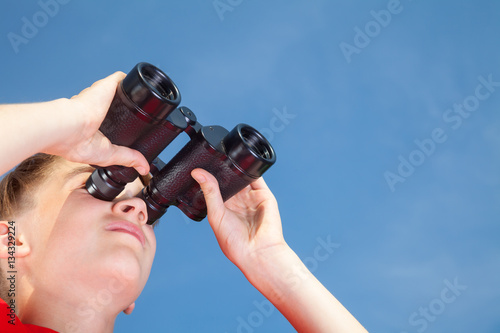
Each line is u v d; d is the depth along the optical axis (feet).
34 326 3.66
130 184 4.73
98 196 4.16
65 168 4.31
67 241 3.91
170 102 3.64
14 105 2.96
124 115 3.65
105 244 3.94
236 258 4.66
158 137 3.85
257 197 5.06
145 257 4.24
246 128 4.41
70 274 3.88
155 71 3.83
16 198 4.18
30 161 4.40
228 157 4.27
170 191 4.47
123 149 3.73
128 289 4.00
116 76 3.72
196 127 4.40
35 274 3.92
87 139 3.40
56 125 3.03
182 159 4.35
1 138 2.68
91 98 3.42
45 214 4.06
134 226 4.15
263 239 4.69
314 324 4.33
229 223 4.66
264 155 4.43
